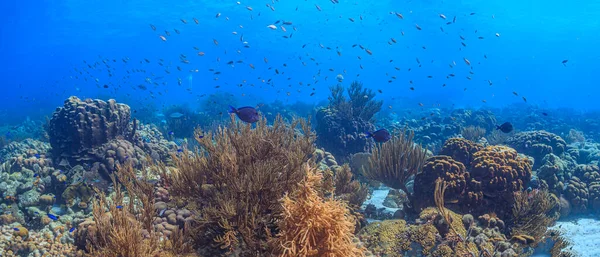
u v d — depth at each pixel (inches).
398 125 777.6
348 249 164.2
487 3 2165.4
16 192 282.2
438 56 4667.8
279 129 286.5
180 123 730.8
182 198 234.1
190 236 201.3
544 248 265.3
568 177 400.8
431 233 218.4
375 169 323.0
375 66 5241.1
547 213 329.7
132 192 225.8
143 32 3107.8
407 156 313.3
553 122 1006.4
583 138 764.0
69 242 231.9
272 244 174.2
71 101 366.0
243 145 237.8
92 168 330.3
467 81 5408.5
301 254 158.4
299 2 2207.2
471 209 258.7
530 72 6225.4
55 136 359.3
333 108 585.0
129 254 168.9
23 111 1888.5
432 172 269.0
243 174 218.7
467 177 266.1
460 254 204.7
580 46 4109.3
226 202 190.4
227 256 188.9
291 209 166.9
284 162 240.5
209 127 709.9
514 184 262.1
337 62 5027.1
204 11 2372.0
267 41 3612.2
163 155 423.8
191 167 230.8
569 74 6348.4
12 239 228.5
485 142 591.5
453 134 677.9
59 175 305.9
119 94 1553.9
